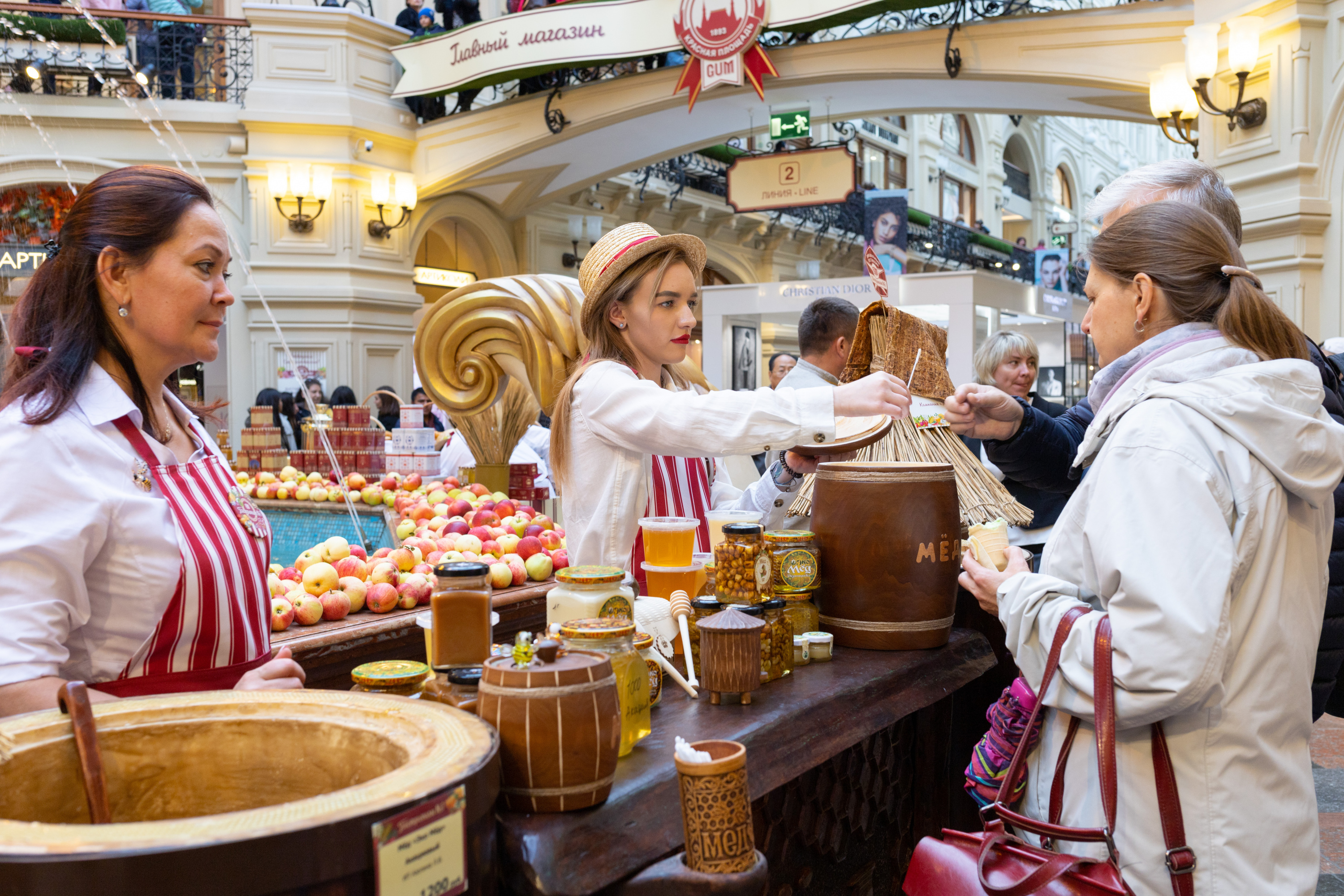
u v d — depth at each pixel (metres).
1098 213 1.71
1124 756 1.23
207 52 9.95
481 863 0.80
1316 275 5.82
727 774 0.91
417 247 10.71
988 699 2.01
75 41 9.41
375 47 10.19
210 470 1.32
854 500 1.57
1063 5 12.73
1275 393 1.23
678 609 1.35
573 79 9.79
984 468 1.83
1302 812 1.23
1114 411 1.30
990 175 21.47
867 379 1.54
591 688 0.94
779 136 9.24
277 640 1.84
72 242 1.21
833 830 1.47
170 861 0.62
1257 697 1.20
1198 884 1.18
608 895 0.91
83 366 1.18
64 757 0.84
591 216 12.59
